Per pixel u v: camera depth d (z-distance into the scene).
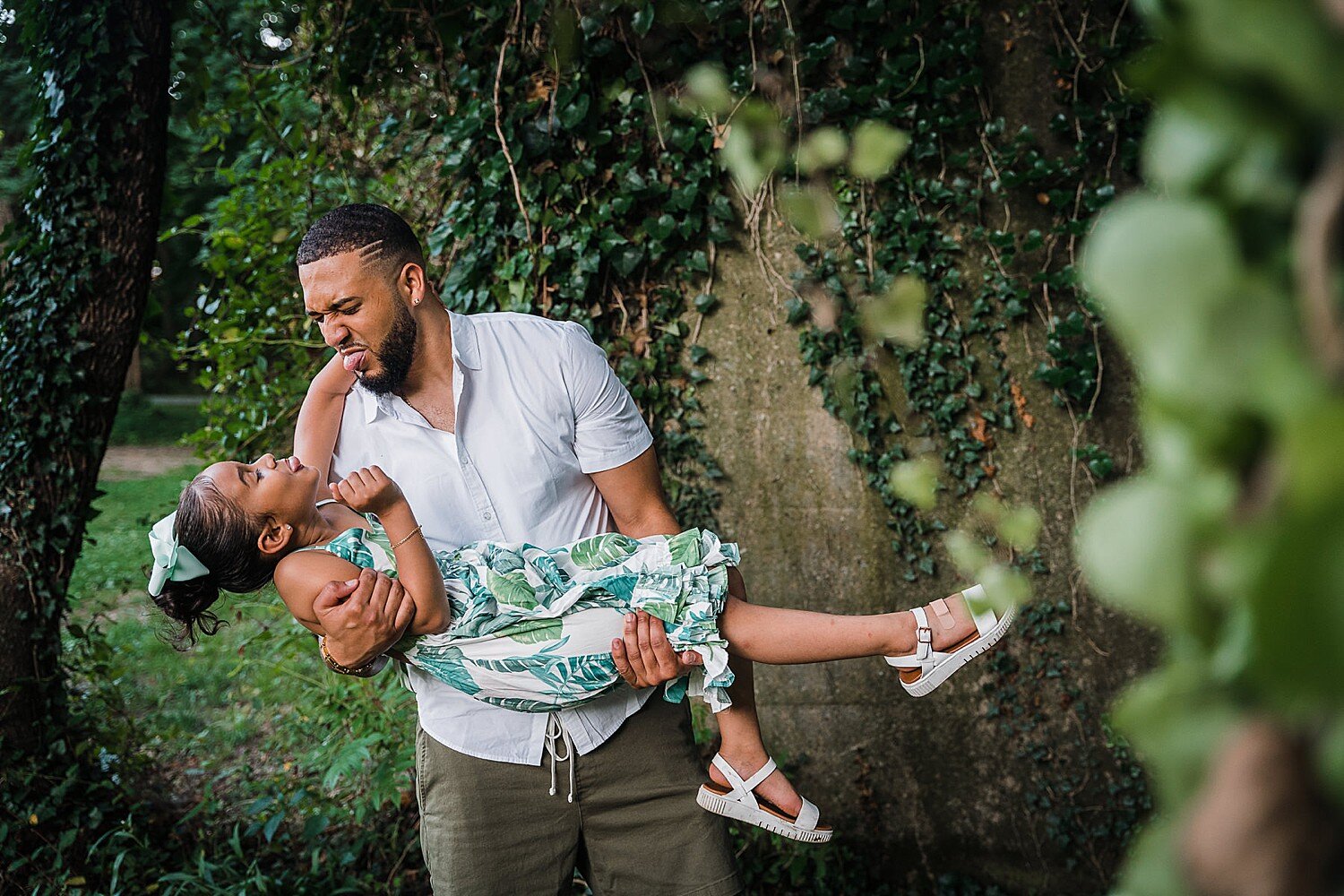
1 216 10.27
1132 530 0.40
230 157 8.03
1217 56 0.35
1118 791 3.61
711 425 3.76
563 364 2.23
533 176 3.64
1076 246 3.58
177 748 4.71
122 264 3.83
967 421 3.65
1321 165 0.37
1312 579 0.29
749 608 2.18
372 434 2.28
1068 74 3.54
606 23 3.55
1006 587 1.32
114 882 3.36
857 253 3.64
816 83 3.60
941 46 3.51
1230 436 0.37
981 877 3.68
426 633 2.08
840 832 3.71
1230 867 0.35
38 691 3.74
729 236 3.70
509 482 2.22
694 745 2.32
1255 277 0.37
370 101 4.36
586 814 2.21
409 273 2.13
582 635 2.06
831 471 3.71
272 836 3.84
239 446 4.63
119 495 11.34
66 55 3.71
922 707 3.70
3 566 3.72
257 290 4.70
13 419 3.75
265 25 5.09
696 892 2.20
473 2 3.69
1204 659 0.40
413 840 3.81
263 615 5.77
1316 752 0.35
